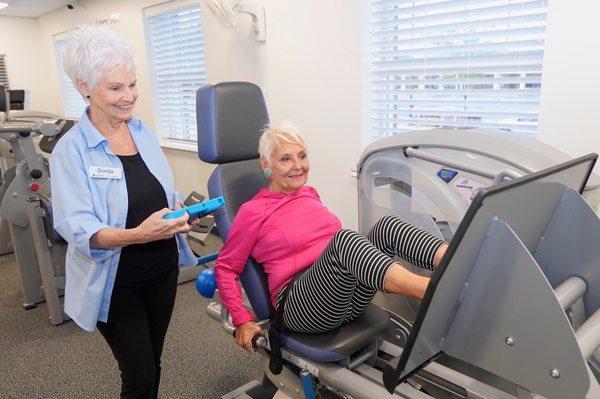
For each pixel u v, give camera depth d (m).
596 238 1.08
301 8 2.71
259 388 1.90
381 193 1.62
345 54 2.55
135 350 1.36
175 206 1.50
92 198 1.25
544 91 1.84
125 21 4.70
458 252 0.85
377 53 2.47
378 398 1.22
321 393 1.55
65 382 2.11
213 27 3.38
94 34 1.22
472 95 2.20
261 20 2.94
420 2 2.25
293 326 1.37
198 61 4.01
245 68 3.20
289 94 2.94
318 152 2.86
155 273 1.42
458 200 1.41
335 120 2.71
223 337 2.43
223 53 3.35
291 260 1.46
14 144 2.76
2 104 3.19
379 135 2.60
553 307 0.85
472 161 1.33
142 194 1.36
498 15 2.02
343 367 1.34
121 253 1.33
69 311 1.31
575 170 1.08
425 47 2.28
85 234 1.18
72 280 1.30
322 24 2.62
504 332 0.94
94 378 2.13
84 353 2.36
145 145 1.44
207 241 3.97
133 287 1.37
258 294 1.54
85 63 1.20
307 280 1.30
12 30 6.54
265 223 1.46
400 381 1.01
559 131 1.83
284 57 2.90
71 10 5.72
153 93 4.61
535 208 1.02
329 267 1.21
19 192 2.71
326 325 1.32
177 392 2.00
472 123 2.23
